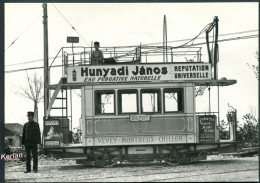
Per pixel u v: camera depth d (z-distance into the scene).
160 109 16.39
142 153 16.50
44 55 23.59
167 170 14.85
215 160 18.75
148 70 16.55
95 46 17.14
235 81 16.69
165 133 16.31
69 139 17.78
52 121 16.56
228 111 17.23
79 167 17.09
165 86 16.45
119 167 16.45
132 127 16.31
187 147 16.56
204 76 16.61
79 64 16.98
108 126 16.33
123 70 16.53
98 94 16.48
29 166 15.41
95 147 16.42
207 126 16.41
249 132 23.47
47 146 16.44
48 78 21.53
